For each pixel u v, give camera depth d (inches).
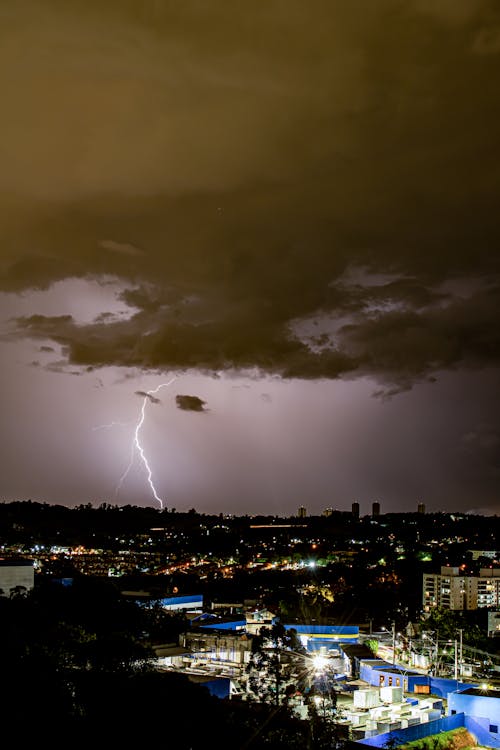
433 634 6318.9
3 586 5201.8
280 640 4416.8
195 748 2657.5
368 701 4062.5
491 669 5767.7
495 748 3673.7
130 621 4751.5
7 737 2332.7
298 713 3321.9
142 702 2733.8
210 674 4333.2
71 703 2623.0
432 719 3868.1
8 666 2696.9
